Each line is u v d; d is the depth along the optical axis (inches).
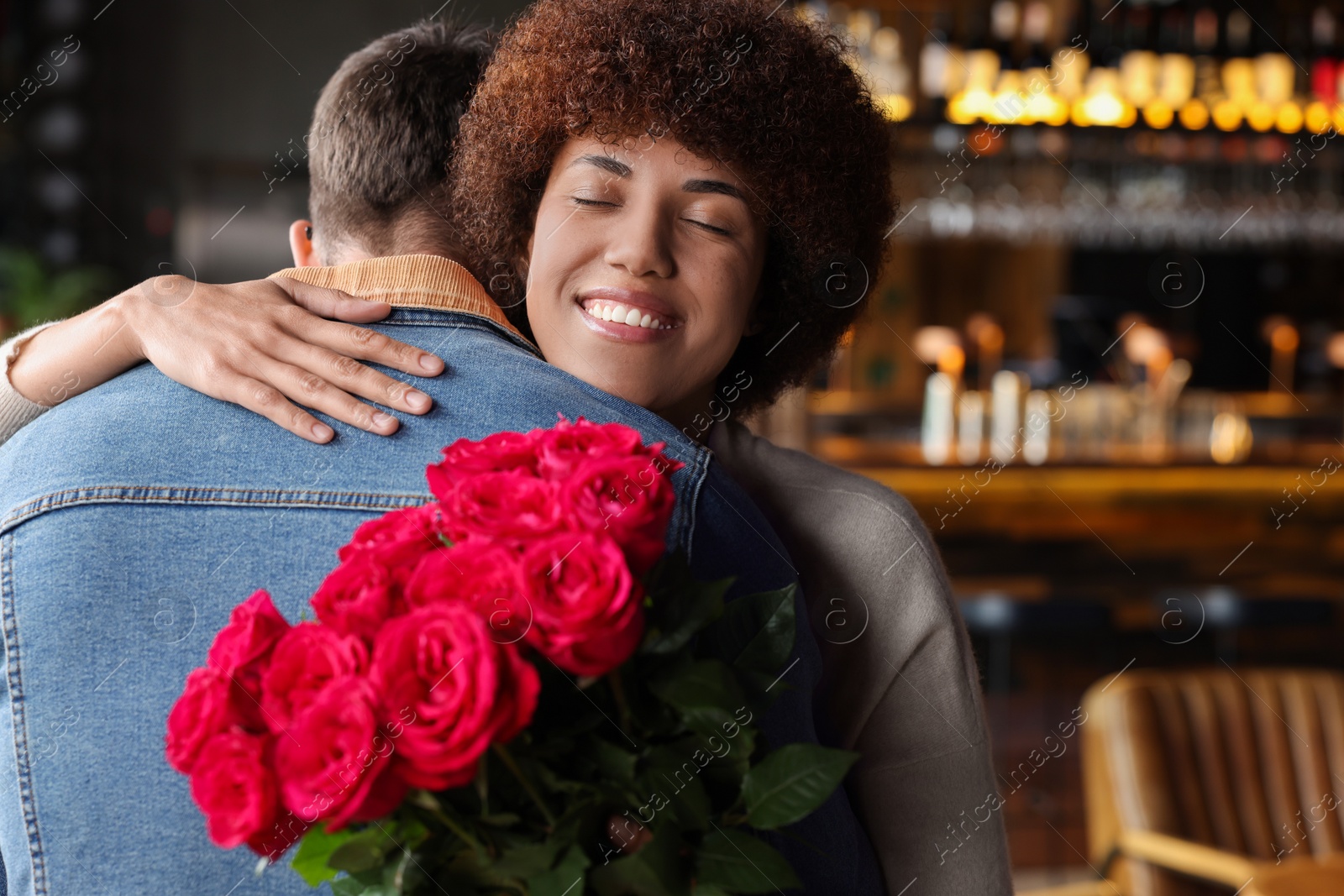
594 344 33.9
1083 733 142.6
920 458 165.2
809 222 35.7
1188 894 77.9
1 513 28.8
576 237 33.5
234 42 230.4
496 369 30.9
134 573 27.6
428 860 21.1
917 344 245.6
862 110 37.7
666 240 33.3
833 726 36.6
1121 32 183.3
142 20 228.8
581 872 20.7
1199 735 82.7
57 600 27.5
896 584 36.0
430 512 22.9
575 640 19.6
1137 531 165.0
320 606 21.4
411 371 30.5
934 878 36.5
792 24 35.5
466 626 19.6
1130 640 160.6
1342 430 232.7
